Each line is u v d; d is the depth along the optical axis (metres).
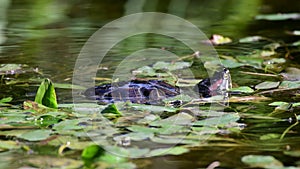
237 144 6.99
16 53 7.60
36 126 7.05
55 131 7.02
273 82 7.30
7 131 7.02
